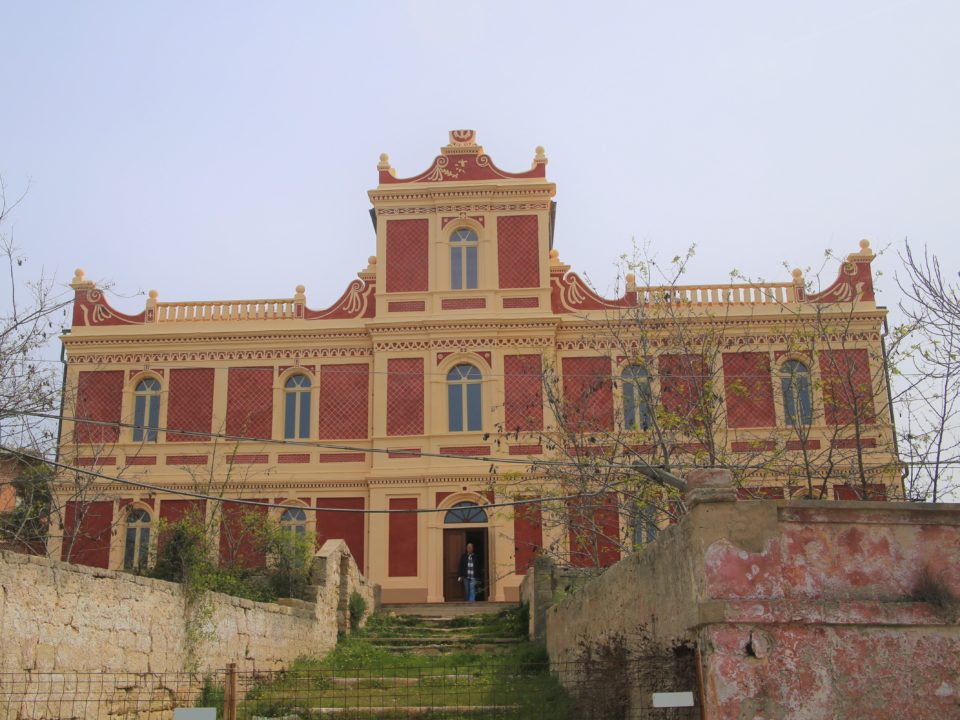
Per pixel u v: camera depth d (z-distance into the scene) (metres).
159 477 32.75
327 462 32.97
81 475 26.56
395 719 14.37
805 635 9.20
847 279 32.94
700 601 9.31
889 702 9.12
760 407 31.31
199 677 14.40
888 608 9.30
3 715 9.88
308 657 19.52
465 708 14.65
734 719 8.93
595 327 30.86
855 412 18.03
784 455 23.42
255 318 34.38
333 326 33.94
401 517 31.97
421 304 33.91
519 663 18.69
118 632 12.21
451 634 24.08
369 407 33.38
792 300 32.59
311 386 33.72
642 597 11.43
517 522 31.41
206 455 33.06
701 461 20.20
